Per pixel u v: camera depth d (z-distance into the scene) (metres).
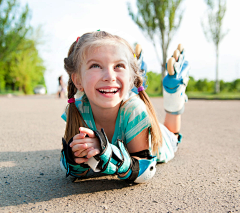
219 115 5.15
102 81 1.19
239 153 2.02
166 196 1.19
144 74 1.86
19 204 1.11
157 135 1.44
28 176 1.47
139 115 1.37
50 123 3.89
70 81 1.41
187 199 1.15
